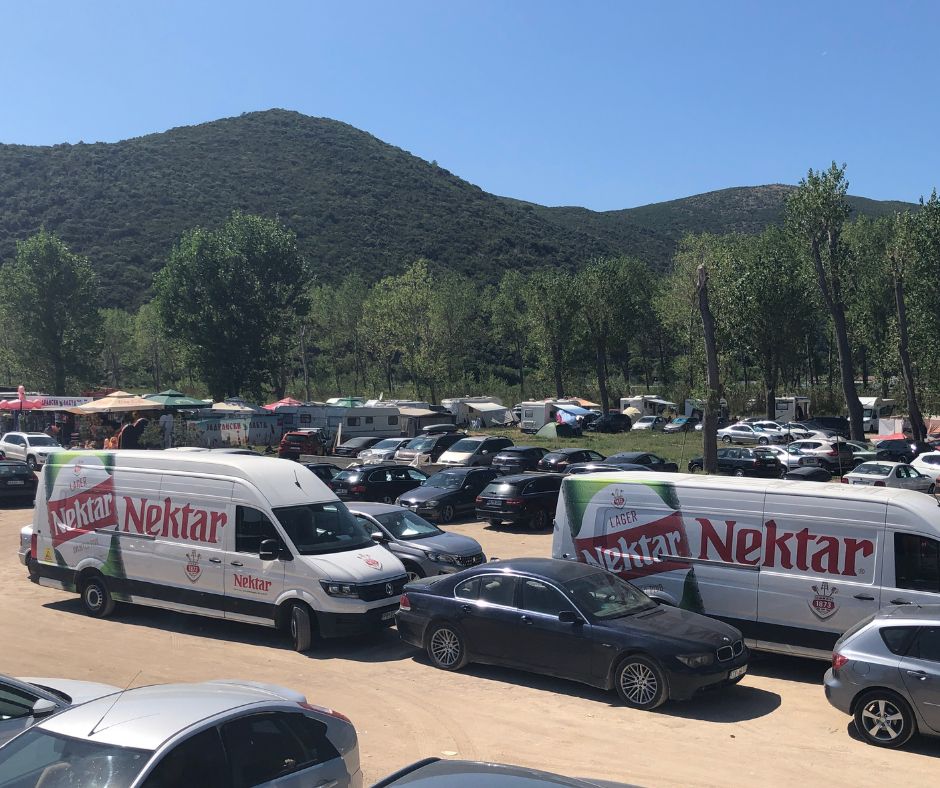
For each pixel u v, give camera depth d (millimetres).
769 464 33500
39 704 5824
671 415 73250
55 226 125375
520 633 10078
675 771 7371
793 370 70812
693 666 9023
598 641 9492
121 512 13438
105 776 4133
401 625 11234
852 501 10523
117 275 113375
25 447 35875
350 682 10164
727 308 55219
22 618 13438
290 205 156750
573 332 69875
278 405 52719
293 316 65562
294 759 4867
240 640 12242
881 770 7426
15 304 61000
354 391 85625
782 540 10898
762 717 8984
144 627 13000
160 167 158500
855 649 8273
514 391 91000
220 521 12406
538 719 8828
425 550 14312
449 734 8336
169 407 44500
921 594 9914
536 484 22984
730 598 11125
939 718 7719
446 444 36062
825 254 42625
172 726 4465
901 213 42156
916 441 39156
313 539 12055
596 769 7414
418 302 72250
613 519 12250
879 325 55562
